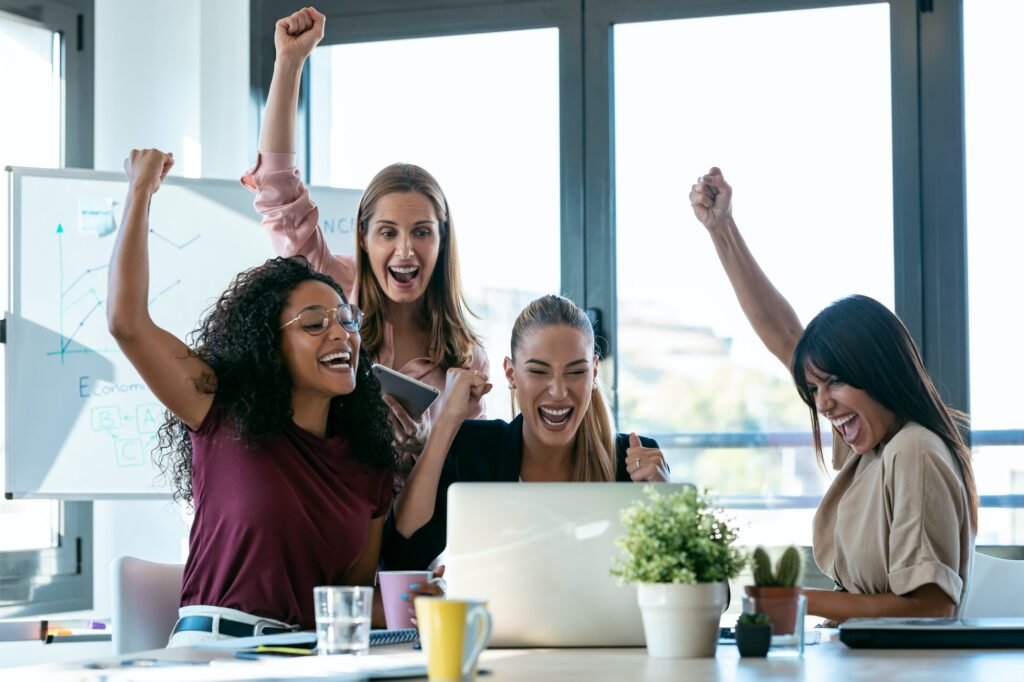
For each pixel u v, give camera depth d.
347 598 1.64
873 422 2.36
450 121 4.27
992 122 3.88
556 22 4.20
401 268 3.23
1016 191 3.86
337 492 2.31
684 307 4.07
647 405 4.06
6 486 3.81
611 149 4.15
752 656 1.65
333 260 3.72
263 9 4.36
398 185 3.25
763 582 1.68
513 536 1.82
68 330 3.86
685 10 4.09
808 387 2.47
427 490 2.47
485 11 4.24
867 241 3.95
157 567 2.63
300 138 4.36
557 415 2.51
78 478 3.83
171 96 4.29
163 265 3.92
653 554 1.66
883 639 1.74
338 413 2.40
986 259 3.87
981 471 3.82
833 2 3.97
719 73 4.08
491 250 4.21
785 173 4.01
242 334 2.31
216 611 2.21
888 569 2.25
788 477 3.92
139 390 3.86
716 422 4.00
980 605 2.87
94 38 4.29
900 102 3.93
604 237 4.12
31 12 4.17
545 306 2.56
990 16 3.90
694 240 4.07
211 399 2.30
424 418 2.77
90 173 3.91
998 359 3.84
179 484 2.54
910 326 3.89
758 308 2.97
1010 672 1.46
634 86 4.16
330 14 4.35
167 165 2.41
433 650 1.36
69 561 4.13
